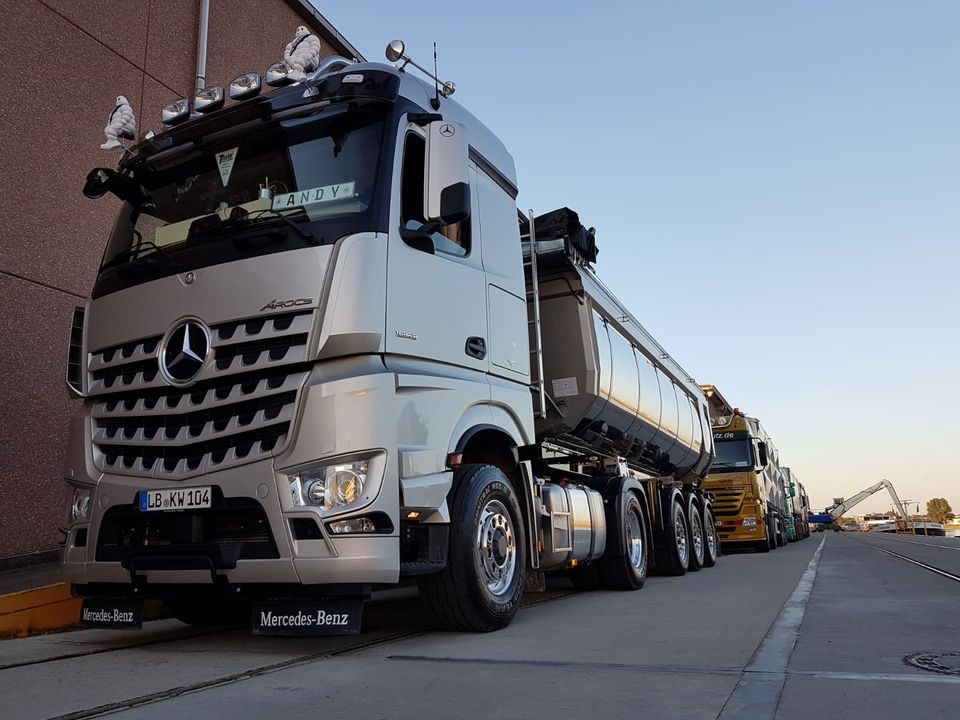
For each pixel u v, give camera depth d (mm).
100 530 4555
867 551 20047
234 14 11336
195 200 4965
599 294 8305
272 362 4215
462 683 3324
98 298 5004
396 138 4738
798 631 4719
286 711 2873
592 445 8539
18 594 5418
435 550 4488
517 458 5641
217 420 4320
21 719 2803
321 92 4859
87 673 3709
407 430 4316
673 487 11031
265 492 4066
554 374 7656
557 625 5234
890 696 2963
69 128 8672
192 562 4184
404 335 4461
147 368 4633
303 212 4539
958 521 107938
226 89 5340
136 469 4512
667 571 10375
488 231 5746
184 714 2846
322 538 3959
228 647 4559
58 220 8430
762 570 11430
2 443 7555
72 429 4883
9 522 7551
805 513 55438
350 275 4250
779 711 2752
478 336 5258
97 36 9133
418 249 4723
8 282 7801
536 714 2779
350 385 4066
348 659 3990
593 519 7504
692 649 4102
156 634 5398
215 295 4461
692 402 13500
